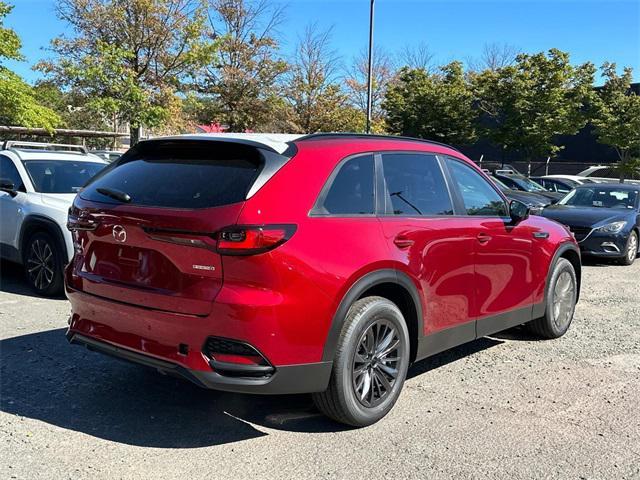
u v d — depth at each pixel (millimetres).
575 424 3971
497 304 4938
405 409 4164
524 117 27531
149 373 4699
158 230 3451
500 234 4902
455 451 3549
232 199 3357
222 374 3309
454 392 4516
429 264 4148
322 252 3469
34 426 3725
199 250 3318
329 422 3922
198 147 3848
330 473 3266
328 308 3475
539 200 15000
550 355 5469
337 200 3709
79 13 24812
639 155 28141
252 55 32688
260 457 3424
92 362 4895
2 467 3215
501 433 3809
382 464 3375
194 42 26047
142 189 3760
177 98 25609
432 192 4441
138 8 24578
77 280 3979
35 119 20688
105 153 15797
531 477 3270
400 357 3998
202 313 3301
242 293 3246
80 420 3838
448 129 30203
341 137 4055
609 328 6426
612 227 10781
